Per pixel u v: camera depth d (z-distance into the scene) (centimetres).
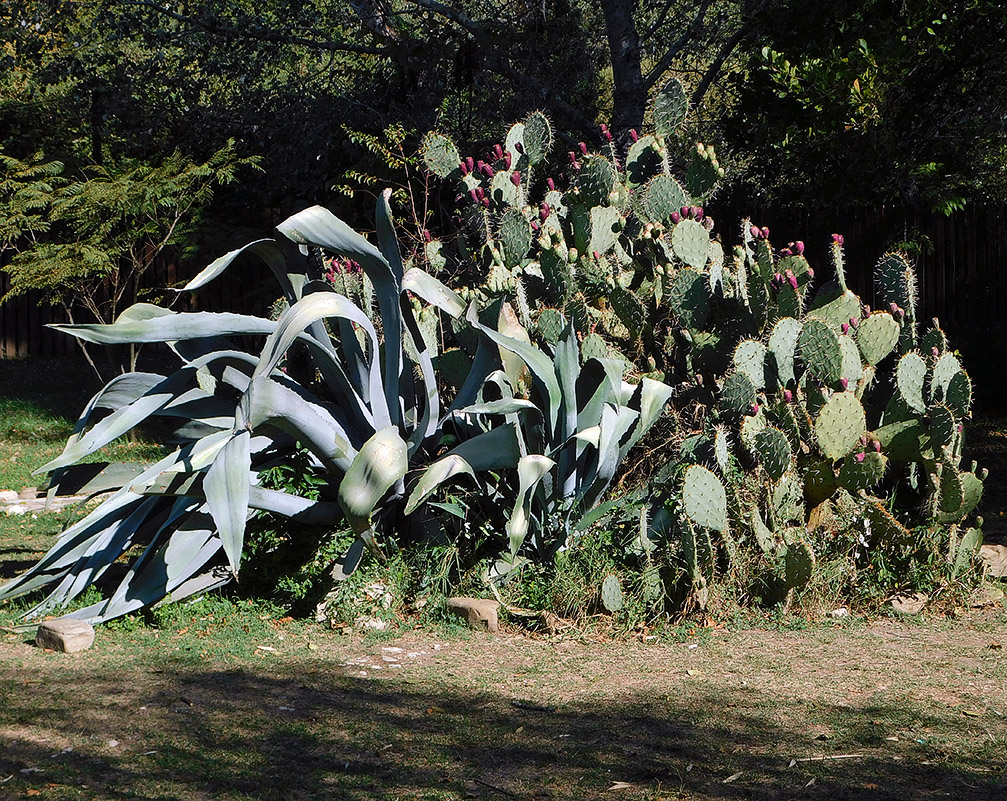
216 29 1689
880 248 1526
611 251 891
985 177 1789
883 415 751
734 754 457
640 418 720
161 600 655
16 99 1906
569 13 1702
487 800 407
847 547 719
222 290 1773
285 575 698
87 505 1002
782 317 757
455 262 963
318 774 428
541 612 655
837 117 1302
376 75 1725
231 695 519
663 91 920
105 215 1435
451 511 686
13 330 1855
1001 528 904
